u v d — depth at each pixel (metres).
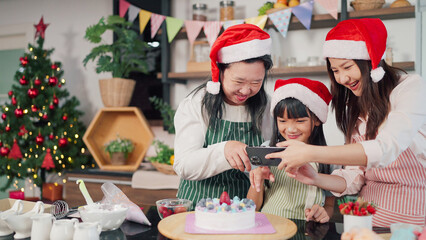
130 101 3.55
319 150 1.16
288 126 1.48
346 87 1.48
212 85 1.44
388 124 1.22
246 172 1.64
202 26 3.12
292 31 3.11
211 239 1.04
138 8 3.36
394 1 2.74
